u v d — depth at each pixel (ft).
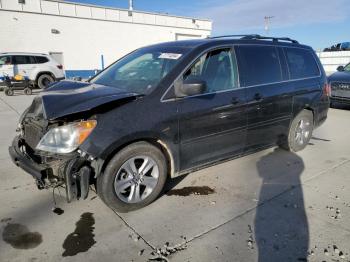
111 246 8.54
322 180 12.94
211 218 9.94
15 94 43.60
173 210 10.42
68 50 76.02
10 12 66.64
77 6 75.00
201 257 8.10
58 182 9.13
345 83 29.14
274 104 13.89
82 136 8.78
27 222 9.62
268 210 10.44
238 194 11.60
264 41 14.28
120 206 9.94
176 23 95.40
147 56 12.69
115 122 9.20
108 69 13.71
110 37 82.23
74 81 12.53
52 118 8.84
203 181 12.71
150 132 9.80
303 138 16.55
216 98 11.52
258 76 13.28
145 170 10.24
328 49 92.12
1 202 10.82
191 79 10.36
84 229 9.30
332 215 10.16
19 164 9.83
